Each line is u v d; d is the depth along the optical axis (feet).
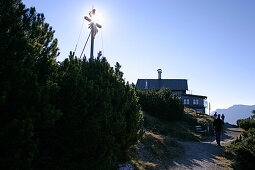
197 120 71.82
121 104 23.90
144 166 25.52
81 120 15.43
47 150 14.94
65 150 15.20
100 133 16.98
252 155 29.04
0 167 9.92
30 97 11.26
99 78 21.88
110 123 20.04
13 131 9.67
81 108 15.21
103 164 17.57
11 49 11.53
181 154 34.71
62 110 14.73
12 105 10.62
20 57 11.57
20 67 11.26
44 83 14.35
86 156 16.48
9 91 10.41
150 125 54.08
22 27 13.55
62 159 14.90
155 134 47.01
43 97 11.98
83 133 15.38
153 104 66.85
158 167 26.14
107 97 19.11
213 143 47.52
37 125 11.82
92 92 16.44
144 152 31.50
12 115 10.81
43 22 15.72
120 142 22.80
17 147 10.85
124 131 22.89
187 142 47.03
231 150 36.88
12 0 13.78
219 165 29.30
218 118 44.09
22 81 10.73
